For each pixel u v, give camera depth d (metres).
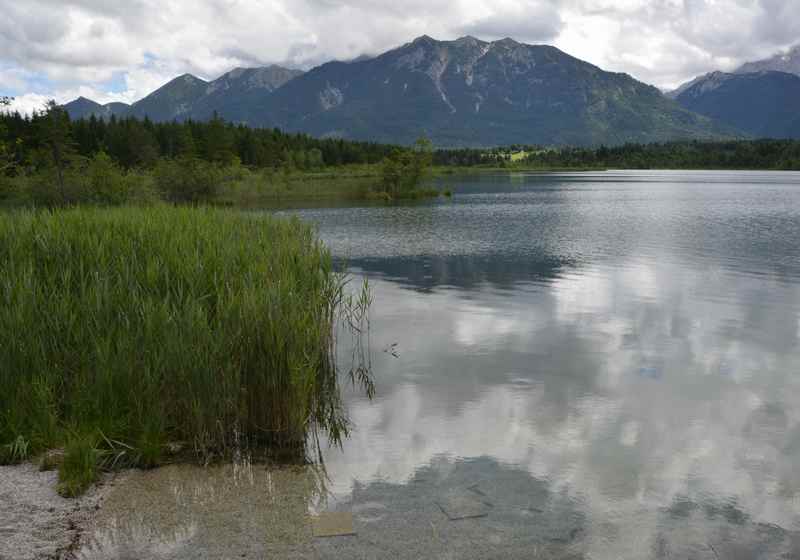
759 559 4.20
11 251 8.86
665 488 5.23
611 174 136.38
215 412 6.10
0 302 7.06
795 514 4.84
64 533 4.45
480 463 5.72
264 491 5.18
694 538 4.46
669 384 7.98
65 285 7.75
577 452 5.96
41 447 5.80
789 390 7.77
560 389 7.79
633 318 11.71
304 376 6.29
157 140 106.25
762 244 22.58
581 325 11.17
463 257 19.92
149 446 5.72
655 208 40.00
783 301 13.16
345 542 4.35
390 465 5.68
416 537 4.43
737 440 6.24
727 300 13.31
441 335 10.51
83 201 36.56
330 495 5.11
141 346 6.49
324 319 8.59
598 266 18.00
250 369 6.41
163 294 8.02
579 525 4.61
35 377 6.17
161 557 4.15
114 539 4.38
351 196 55.06
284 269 9.56
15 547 4.22
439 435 6.40
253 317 6.59
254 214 16.44
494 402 7.35
